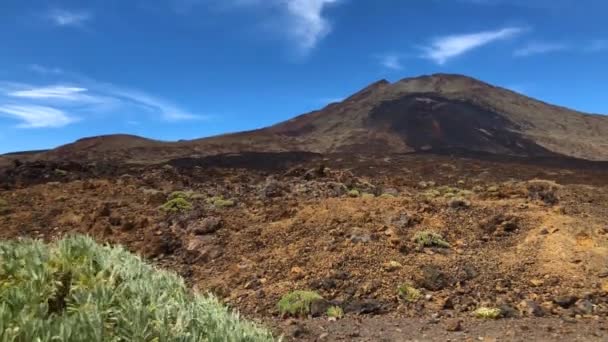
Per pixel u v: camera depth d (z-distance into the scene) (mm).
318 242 10664
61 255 4855
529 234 10797
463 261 9539
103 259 4898
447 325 6934
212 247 11039
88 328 3123
